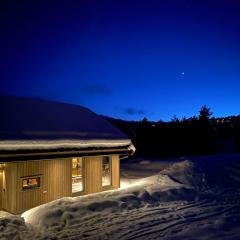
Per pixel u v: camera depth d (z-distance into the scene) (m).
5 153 10.74
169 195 14.02
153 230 9.38
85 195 13.56
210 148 30.55
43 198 12.23
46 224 9.79
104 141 14.45
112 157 15.48
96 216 10.77
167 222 10.25
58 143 12.45
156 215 11.10
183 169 18.97
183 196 14.28
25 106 15.32
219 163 20.30
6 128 11.94
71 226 9.75
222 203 13.34
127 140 15.80
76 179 16.30
